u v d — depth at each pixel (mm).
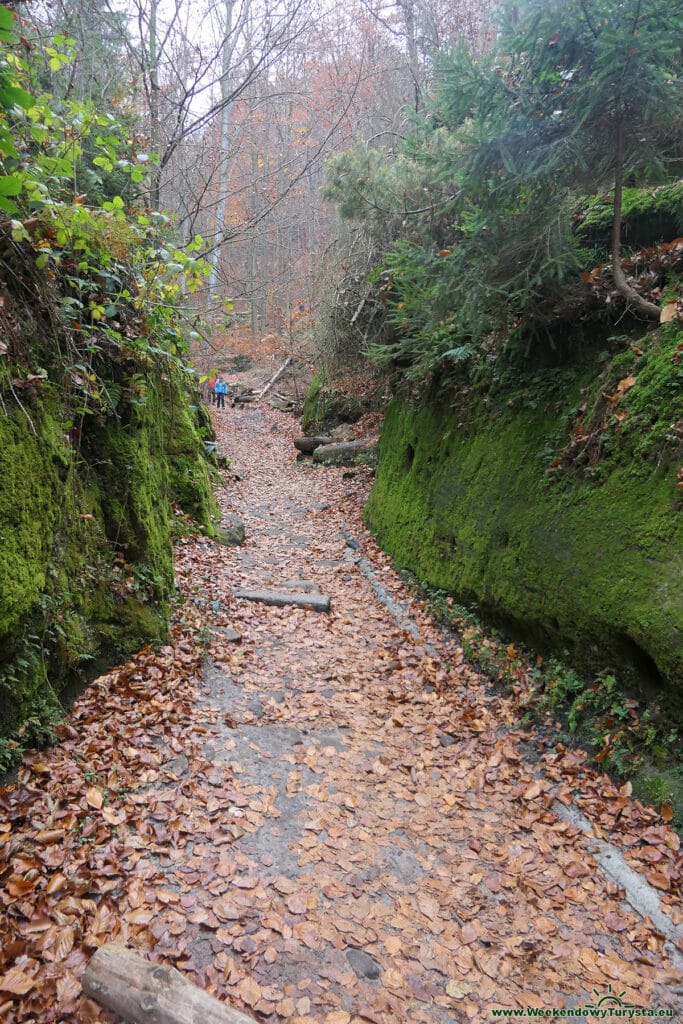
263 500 12898
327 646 6344
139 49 8812
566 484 5316
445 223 8633
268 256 21328
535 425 6117
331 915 3113
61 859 3072
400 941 3006
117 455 5422
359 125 16109
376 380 13250
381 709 5180
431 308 6109
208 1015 2375
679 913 3119
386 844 3656
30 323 4176
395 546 9016
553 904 3258
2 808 3201
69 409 4656
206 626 6047
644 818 3637
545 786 4129
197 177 12133
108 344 5242
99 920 2805
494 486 6383
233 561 8719
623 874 3383
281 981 2727
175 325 6211
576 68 4465
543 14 4172
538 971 2887
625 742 4051
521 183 4863
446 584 6953
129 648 4988
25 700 3660
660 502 4305
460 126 5363
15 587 3359
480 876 3438
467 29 15297
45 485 3959
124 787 3699
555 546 5086
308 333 15211
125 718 4320
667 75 4125
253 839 3562
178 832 3469
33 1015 2369
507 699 5129
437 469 8164
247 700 5094
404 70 16156
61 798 3426
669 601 3881
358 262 11391
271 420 23031
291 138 15680
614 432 4965
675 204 5590
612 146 4820
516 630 5555
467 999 2742
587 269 5922
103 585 4945
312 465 15672
